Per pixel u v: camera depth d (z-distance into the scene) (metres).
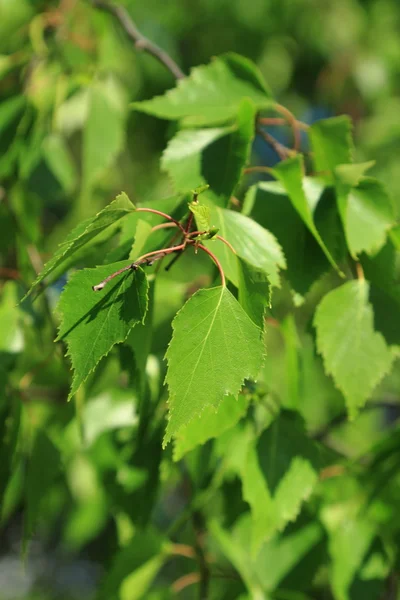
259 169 0.71
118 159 1.52
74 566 1.86
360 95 1.83
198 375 0.62
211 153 0.70
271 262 0.67
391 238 0.70
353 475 0.81
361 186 0.70
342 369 0.70
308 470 0.71
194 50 1.81
